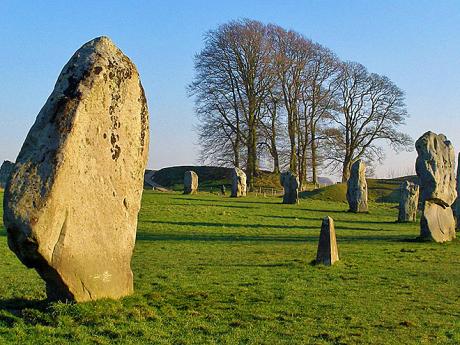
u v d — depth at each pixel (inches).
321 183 3575.3
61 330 422.9
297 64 3048.7
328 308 540.4
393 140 3248.0
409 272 756.6
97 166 494.3
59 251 453.7
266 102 3080.7
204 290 604.7
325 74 3117.6
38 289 576.4
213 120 3088.1
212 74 3063.5
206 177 3580.2
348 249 992.9
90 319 447.5
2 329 416.5
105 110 500.1
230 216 1562.5
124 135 524.1
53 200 438.6
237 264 804.0
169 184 3553.2
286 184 2140.7
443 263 846.5
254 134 3061.0
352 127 3245.6
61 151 448.8
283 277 698.8
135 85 534.9
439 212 1171.9
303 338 440.8
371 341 440.5
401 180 3339.1
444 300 591.8
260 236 1212.5
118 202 520.1
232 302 550.3
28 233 426.9
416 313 533.0
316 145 3181.6
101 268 498.3
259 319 491.8
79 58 494.6
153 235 1181.1
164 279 671.8
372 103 3238.2
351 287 645.3
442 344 440.8
